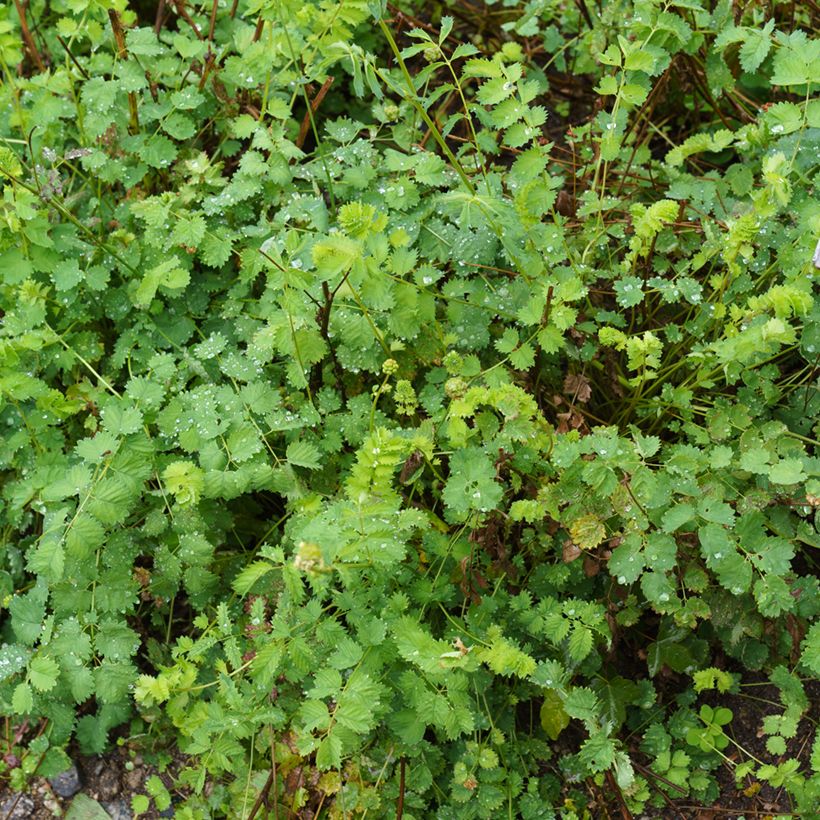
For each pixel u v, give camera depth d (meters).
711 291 0.77
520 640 0.70
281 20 0.75
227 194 0.76
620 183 0.80
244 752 0.67
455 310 0.73
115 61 0.79
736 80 0.87
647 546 0.62
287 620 0.64
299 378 0.70
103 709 0.72
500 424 0.69
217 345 0.74
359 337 0.70
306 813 0.68
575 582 0.70
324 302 0.70
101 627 0.68
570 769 0.71
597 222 0.75
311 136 0.90
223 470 0.68
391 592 0.68
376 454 0.57
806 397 0.72
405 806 0.68
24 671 0.73
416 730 0.63
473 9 0.94
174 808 0.72
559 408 0.76
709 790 0.72
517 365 0.68
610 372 0.73
